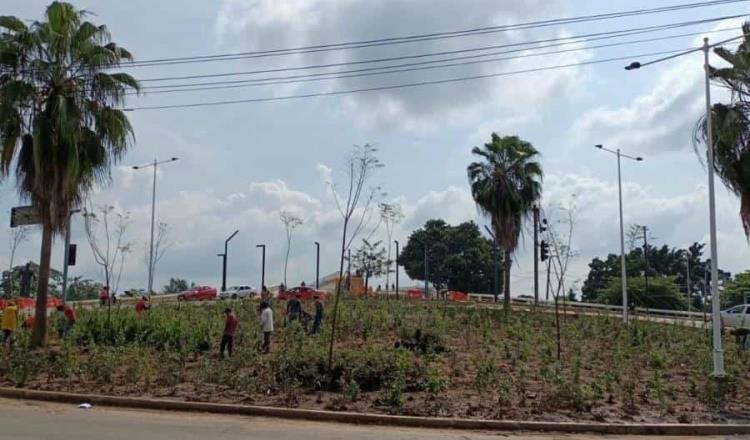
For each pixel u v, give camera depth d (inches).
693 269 3671.3
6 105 848.9
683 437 503.2
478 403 572.7
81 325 960.3
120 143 925.2
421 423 511.2
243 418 521.7
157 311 1169.4
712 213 745.0
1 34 872.9
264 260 2881.4
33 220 902.4
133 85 912.9
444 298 2231.8
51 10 888.9
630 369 804.0
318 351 668.1
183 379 658.8
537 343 1007.6
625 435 504.1
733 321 1557.6
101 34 908.6
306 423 509.4
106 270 1354.6
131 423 475.5
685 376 779.4
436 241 3892.7
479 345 984.3
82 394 585.9
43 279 900.6
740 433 519.2
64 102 855.1
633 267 3602.4
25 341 867.4
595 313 1817.2
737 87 949.2
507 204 1641.2
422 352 880.3
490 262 3764.8
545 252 1240.2
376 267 2207.2
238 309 1395.2
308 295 1830.7
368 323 1107.3
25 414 502.9
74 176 871.7
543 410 551.2
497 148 1660.9
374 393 601.0
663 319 1887.3
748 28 946.1
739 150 938.7
